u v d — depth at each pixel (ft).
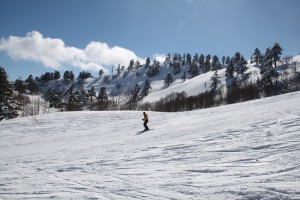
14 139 70.79
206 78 411.95
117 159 32.14
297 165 20.54
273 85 245.24
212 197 16.61
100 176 24.49
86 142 56.54
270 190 16.29
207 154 29.14
